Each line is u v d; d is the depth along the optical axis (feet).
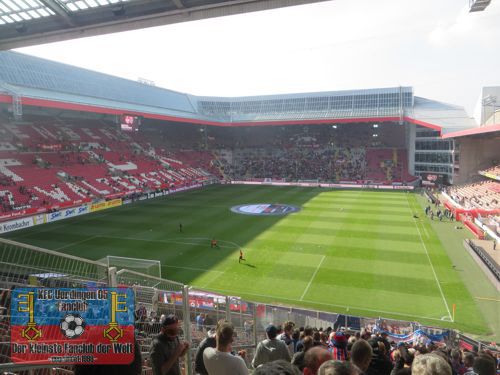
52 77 181.78
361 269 84.07
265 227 123.85
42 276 17.79
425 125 215.10
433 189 211.61
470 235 111.96
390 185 228.43
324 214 144.56
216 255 95.09
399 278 78.69
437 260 89.76
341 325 58.54
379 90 264.93
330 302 68.18
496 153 190.49
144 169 215.10
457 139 198.90
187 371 21.62
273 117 272.31
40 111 200.75
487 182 174.09
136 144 239.71
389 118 232.12
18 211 126.93
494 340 54.49
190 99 292.61
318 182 245.65
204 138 299.79
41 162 169.17
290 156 282.77
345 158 268.21
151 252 97.96
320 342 29.17
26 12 40.86
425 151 235.61
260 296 70.90
